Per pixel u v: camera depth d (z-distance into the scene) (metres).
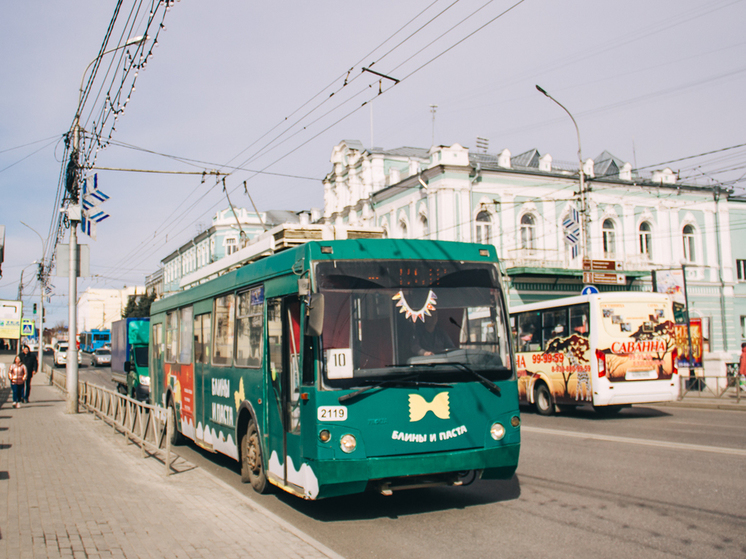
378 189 41.06
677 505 7.00
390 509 7.39
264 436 7.92
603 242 38.56
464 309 7.02
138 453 11.51
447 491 8.24
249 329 8.66
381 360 6.55
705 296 41.09
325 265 6.70
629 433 12.84
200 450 12.67
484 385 6.86
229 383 9.42
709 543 5.73
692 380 22.50
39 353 48.66
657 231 40.09
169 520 6.71
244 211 60.41
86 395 19.98
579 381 16.48
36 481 8.85
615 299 16.16
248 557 5.48
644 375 16.09
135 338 25.23
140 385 21.38
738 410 17.56
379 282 6.78
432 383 6.61
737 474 8.34
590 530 6.25
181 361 12.62
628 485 8.05
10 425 15.97
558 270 35.22
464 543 6.01
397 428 6.44
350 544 6.10
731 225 42.81
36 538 6.02
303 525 6.81
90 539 6.00
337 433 6.29
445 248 7.21
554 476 8.84
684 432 12.71
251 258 9.13
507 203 35.94
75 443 12.80
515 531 6.33
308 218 55.59
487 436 6.79
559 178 37.41
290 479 7.00
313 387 6.38
